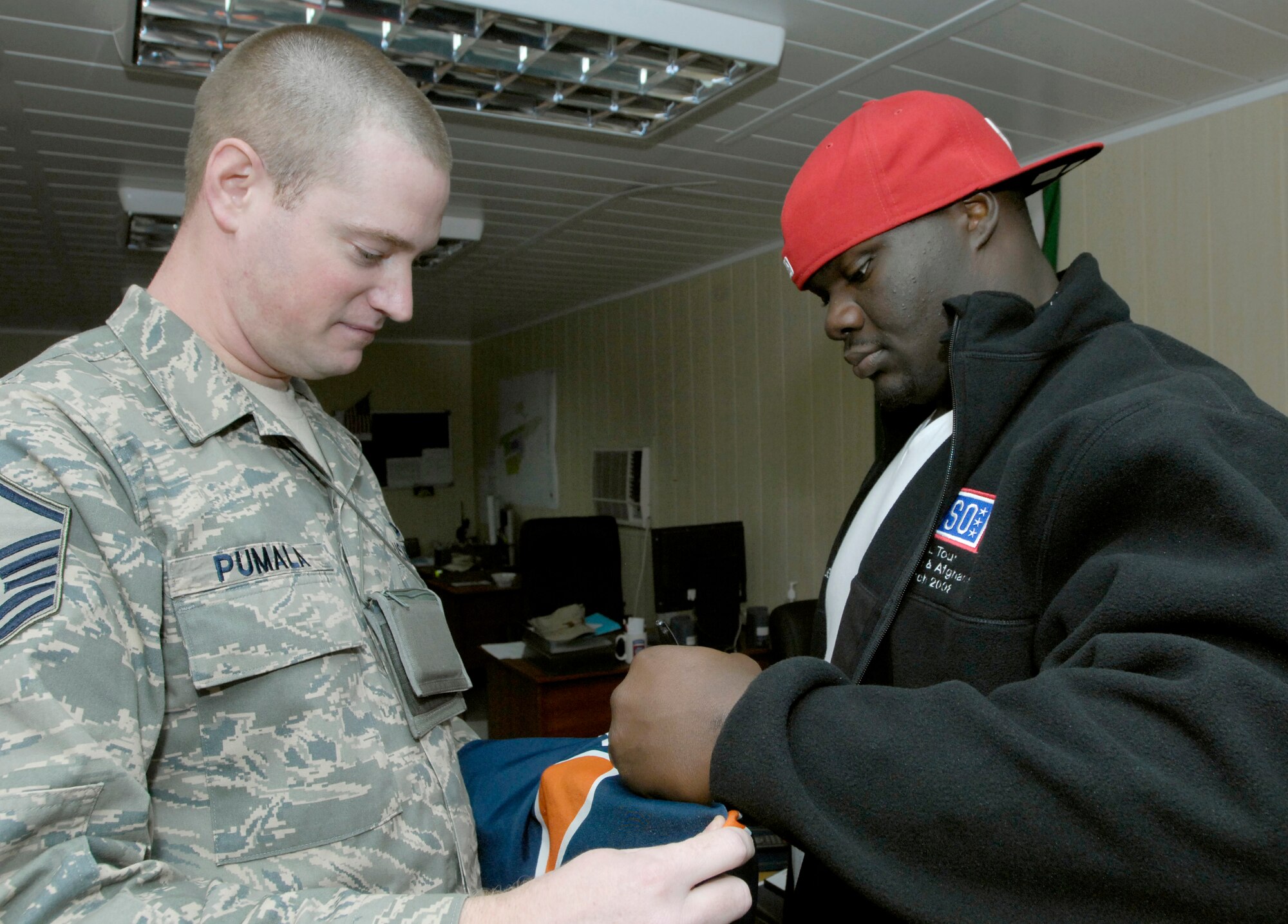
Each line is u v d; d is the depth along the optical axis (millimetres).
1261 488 469
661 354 4379
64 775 480
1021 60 1875
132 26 1553
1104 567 485
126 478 664
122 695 550
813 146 2375
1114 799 387
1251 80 1991
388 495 6590
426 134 755
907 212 742
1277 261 1982
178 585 671
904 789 435
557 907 466
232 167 713
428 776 812
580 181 2672
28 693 484
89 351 705
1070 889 405
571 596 3928
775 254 3547
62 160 2365
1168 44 1796
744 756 471
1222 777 382
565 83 1931
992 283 771
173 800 658
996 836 413
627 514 4660
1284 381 1980
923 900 421
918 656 690
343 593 793
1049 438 572
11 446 570
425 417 6711
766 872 1124
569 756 891
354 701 761
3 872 454
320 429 953
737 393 3824
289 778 698
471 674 5090
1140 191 2268
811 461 3410
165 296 799
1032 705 441
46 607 514
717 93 1922
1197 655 406
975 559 643
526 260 3820
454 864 818
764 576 3699
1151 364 627
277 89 700
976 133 757
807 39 1764
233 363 811
